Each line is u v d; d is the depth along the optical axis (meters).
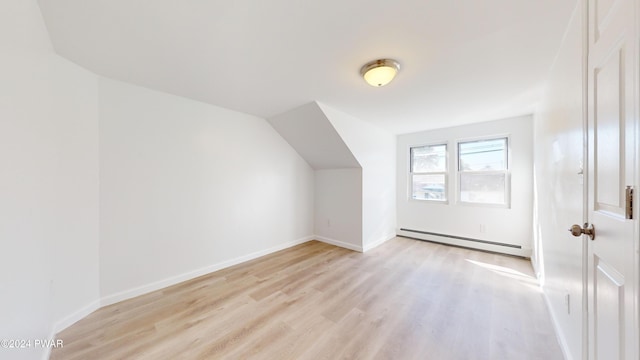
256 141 3.11
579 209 1.10
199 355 1.39
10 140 0.94
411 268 2.72
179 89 2.20
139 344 1.48
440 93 2.28
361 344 1.49
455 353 1.41
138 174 2.09
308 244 3.75
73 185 1.67
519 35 1.38
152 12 1.18
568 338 1.30
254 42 1.46
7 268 0.90
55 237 1.50
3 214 0.88
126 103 2.02
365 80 1.92
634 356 0.60
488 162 3.36
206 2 1.12
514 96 2.33
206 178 2.59
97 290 1.86
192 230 2.47
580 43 1.09
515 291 2.16
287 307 1.91
